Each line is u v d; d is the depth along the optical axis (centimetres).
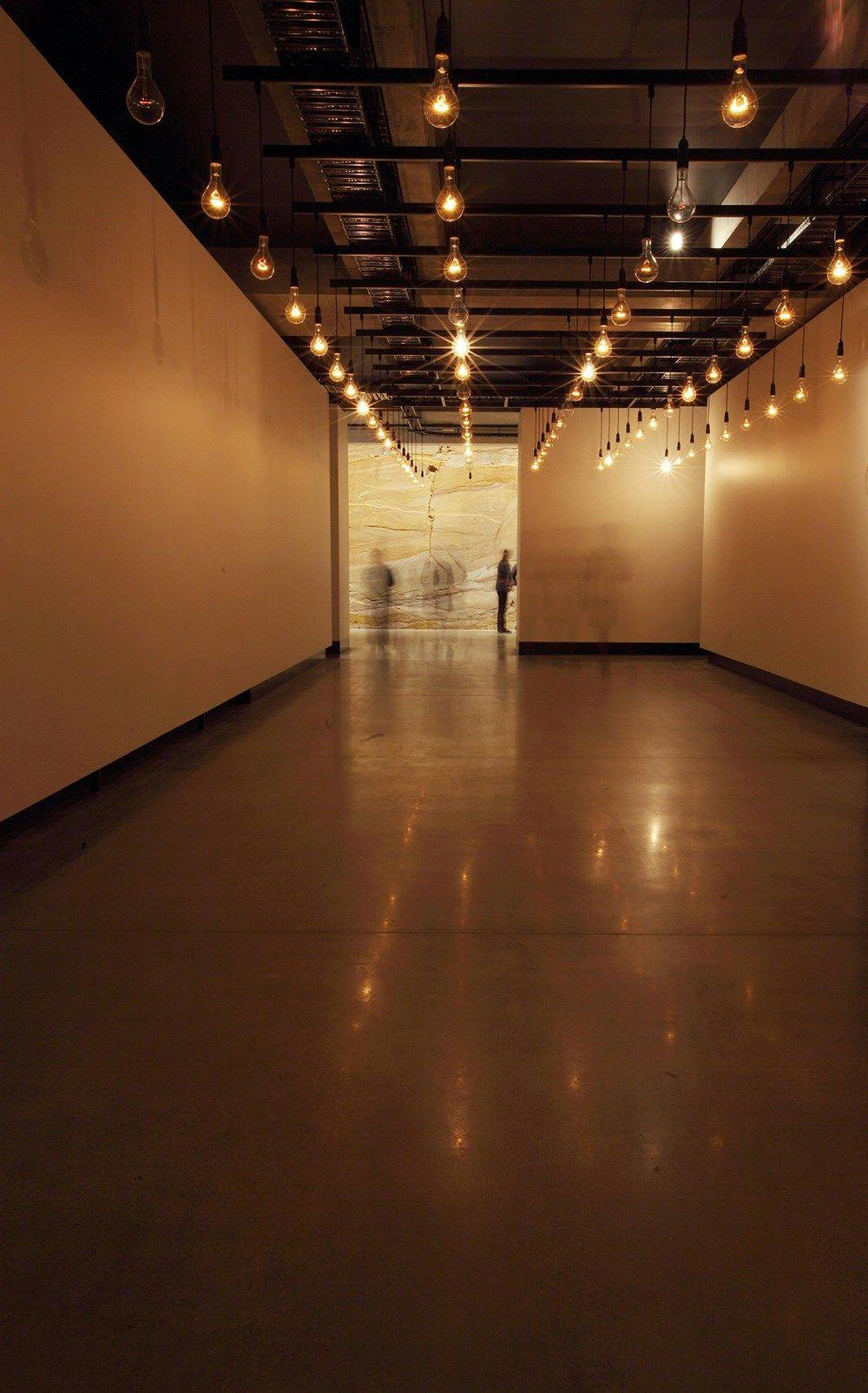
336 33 389
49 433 394
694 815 450
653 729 685
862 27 470
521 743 631
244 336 719
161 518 537
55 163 396
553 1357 138
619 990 263
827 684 752
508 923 313
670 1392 132
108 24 508
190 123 620
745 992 262
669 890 345
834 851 393
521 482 1270
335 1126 198
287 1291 151
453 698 846
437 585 1742
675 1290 152
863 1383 134
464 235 748
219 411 652
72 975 273
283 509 870
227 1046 232
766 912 323
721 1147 191
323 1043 234
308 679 992
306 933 304
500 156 432
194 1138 194
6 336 356
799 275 680
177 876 359
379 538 1741
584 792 493
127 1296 150
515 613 1731
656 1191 177
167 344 543
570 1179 180
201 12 492
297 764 564
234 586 702
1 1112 204
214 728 687
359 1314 146
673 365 988
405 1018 247
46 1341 142
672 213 333
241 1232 165
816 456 773
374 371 1124
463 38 520
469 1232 165
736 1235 164
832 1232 165
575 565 1273
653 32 513
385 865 372
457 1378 134
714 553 1110
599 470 1263
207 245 773
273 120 612
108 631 464
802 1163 186
